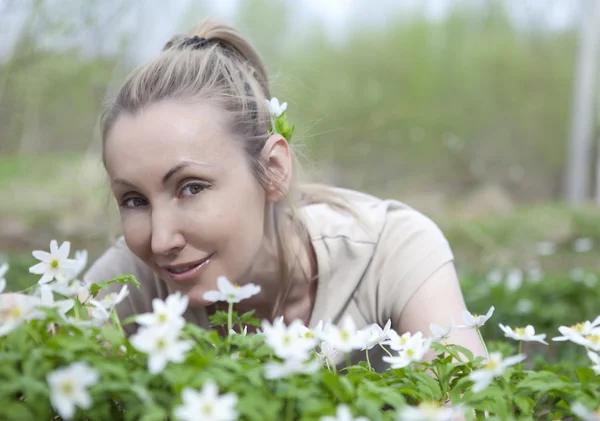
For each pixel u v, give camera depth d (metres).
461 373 1.24
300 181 2.09
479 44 16.58
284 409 1.01
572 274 5.06
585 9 16.05
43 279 1.25
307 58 16.12
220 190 1.55
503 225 9.38
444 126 16.02
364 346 1.27
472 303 4.65
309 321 2.01
